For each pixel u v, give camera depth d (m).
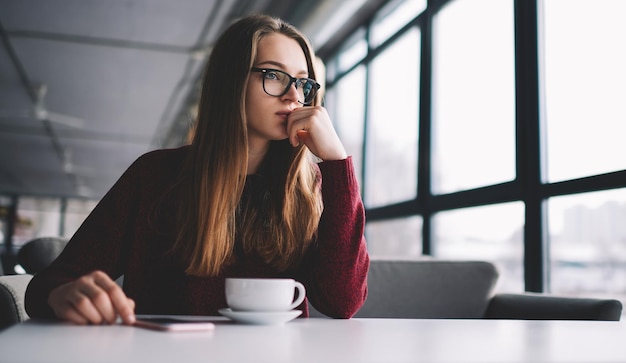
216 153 1.10
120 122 8.76
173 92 7.30
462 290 1.98
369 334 0.72
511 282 2.83
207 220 1.07
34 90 7.36
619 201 2.22
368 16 4.91
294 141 1.11
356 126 5.07
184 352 0.53
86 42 5.89
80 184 14.52
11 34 5.73
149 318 0.83
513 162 2.88
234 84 1.11
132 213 1.14
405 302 1.95
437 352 0.58
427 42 3.83
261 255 1.12
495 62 3.11
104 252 1.08
